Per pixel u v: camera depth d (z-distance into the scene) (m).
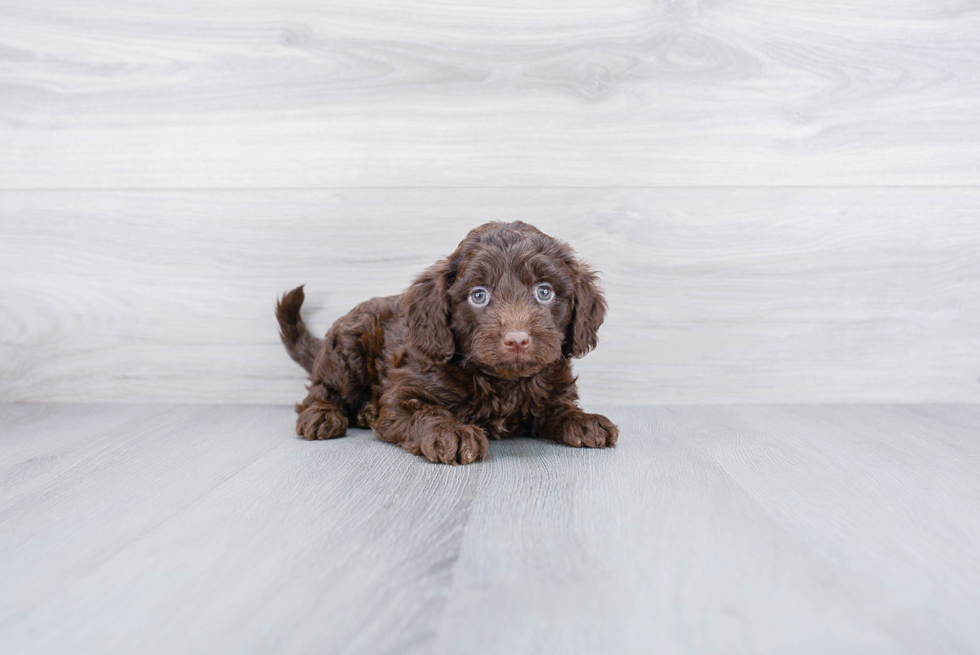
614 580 0.27
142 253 0.61
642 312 0.60
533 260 0.45
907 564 0.29
